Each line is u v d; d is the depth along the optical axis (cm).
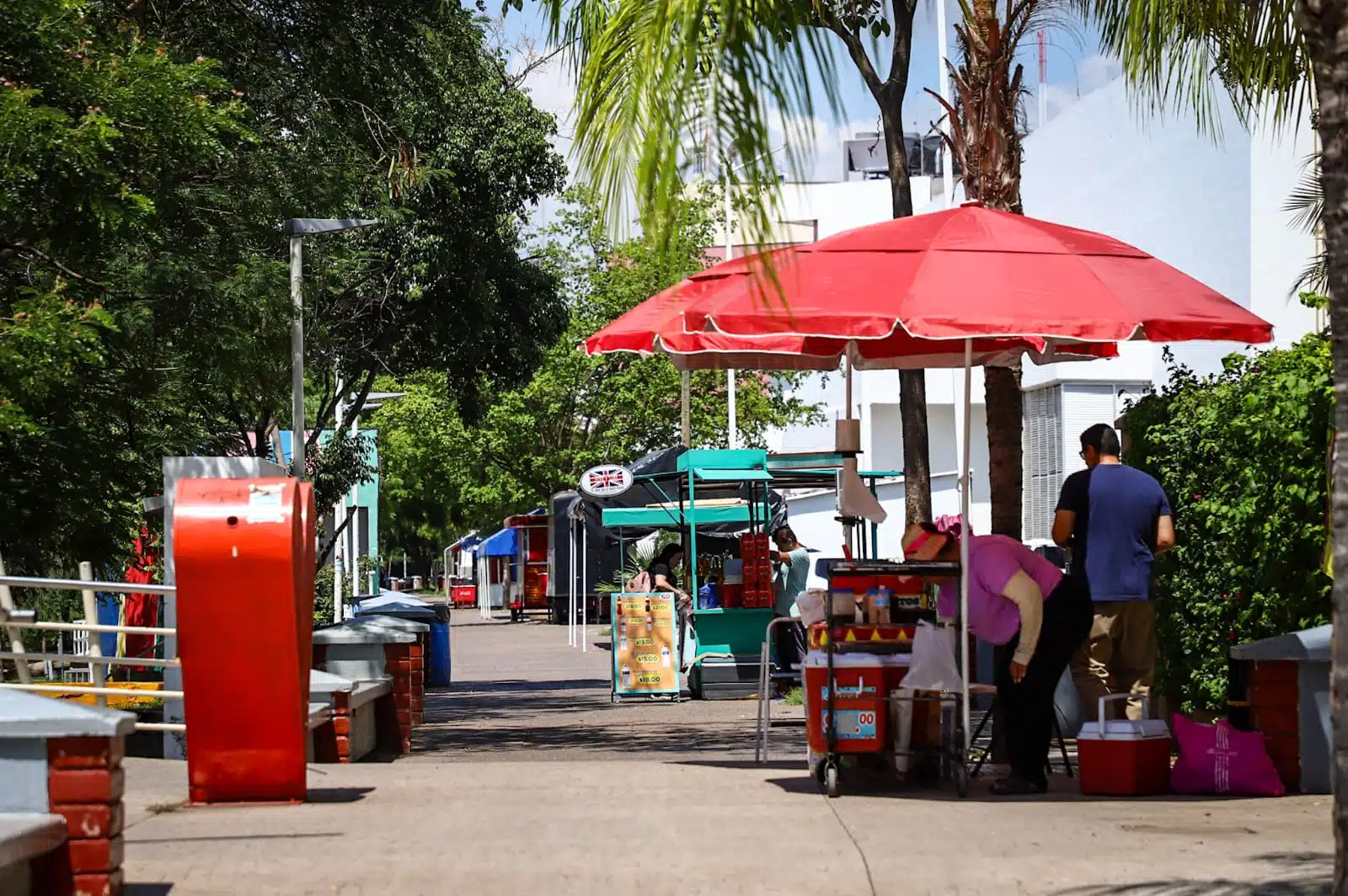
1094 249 988
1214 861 685
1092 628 1001
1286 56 1037
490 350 2827
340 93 1862
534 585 6019
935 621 1008
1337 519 533
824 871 671
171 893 624
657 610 2167
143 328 1479
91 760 576
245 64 1780
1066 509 1010
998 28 1340
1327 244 541
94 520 1605
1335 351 536
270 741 858
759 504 2494
